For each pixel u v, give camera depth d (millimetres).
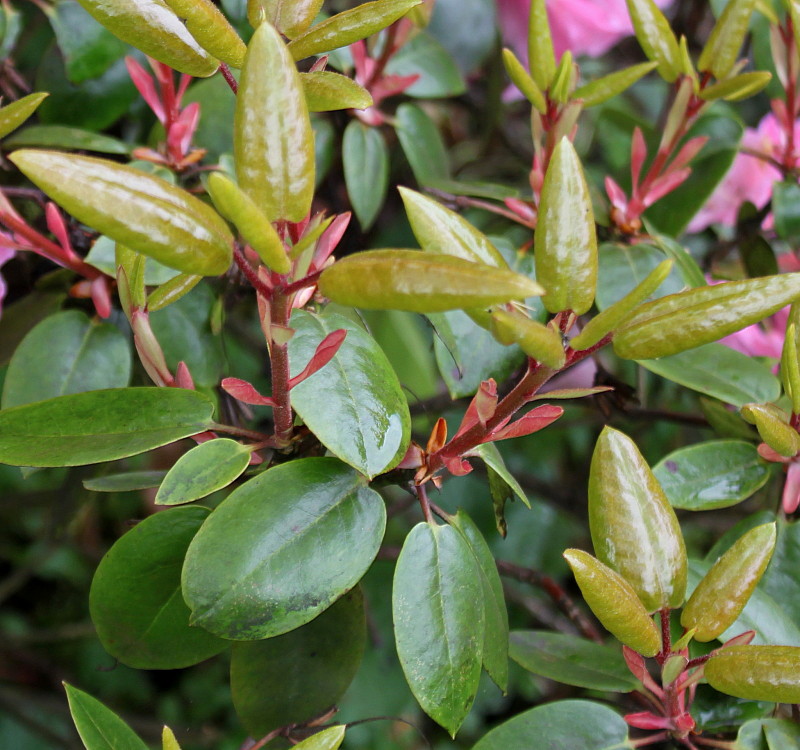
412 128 913
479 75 1195
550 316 771
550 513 1362
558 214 571
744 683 619
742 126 911
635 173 818
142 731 1448
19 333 830
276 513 624
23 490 1554
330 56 851
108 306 753
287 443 653
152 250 520
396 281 515
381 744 1487
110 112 875
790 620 704
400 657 623
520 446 1312
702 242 1003
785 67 874
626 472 639
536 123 768
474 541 676
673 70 795
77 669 1610
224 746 1467
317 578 620
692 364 758
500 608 683
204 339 789
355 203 872
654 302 583
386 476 661
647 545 638
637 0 782
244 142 537
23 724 1438
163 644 688
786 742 670
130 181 514
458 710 626
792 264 927
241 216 515
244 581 611
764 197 954
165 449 1283
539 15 740
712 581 640
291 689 717
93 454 621
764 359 815
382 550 955
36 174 500
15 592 1692
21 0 929
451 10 1076
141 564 667
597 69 1312
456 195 868
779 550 741
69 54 837
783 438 671
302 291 645
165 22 584
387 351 937
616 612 607
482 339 746
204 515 669
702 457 731
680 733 665
